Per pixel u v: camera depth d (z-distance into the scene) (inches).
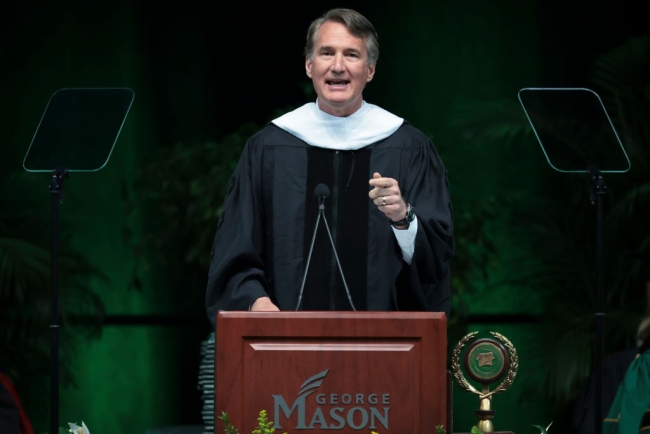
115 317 1013.2
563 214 901.2
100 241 1018.1
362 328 308.2
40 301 867.4
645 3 1039.6
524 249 988.6
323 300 426.6
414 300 411.8
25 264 858.1
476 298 999.6
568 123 452.1
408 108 1050.1
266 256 434.0
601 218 423.8
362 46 430.3
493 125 903.7
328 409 306.7
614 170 444.1
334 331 308.5
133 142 1035.3
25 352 878.4
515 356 425.1
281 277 428.1
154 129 1040.2
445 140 1041.5
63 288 879.1
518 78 1049.5
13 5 1037.8
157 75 1044.5
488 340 424.2
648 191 860.6
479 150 1018.7
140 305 1016.9
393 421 306.7
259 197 438.0
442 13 1054.4
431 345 308.5
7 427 469.4
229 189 442.0
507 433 414.6
